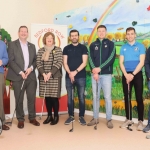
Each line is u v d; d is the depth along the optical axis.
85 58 3.69
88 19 4.31
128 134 3.22
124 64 3.53
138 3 3.66
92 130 3.41
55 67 3.52
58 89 3.61
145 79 3.65
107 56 3.53
